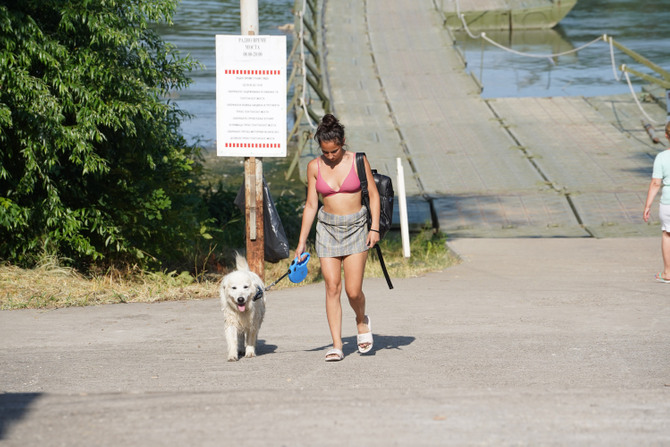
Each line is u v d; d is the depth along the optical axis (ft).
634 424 36.96
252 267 96.53
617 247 135.85
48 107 87.71
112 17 92.48
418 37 367.66
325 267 56.24
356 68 319.68
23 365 56.03
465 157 212.43
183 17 447.83
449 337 65.87
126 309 82.99
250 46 90.84
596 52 387.75
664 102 254.27
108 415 38.81
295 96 248.52
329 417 38.40
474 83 293.84
